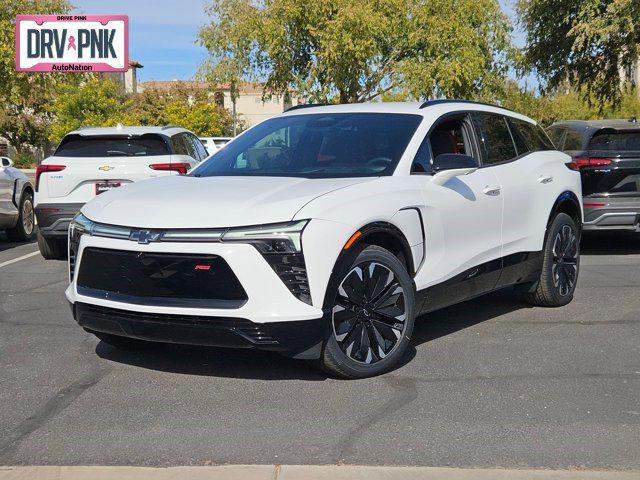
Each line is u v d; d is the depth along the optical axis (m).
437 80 26.33
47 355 5.68
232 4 26.28
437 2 25.95
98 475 3.60
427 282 5.47
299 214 4.66
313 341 4.71
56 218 10.22
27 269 9.82
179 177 5.88
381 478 3.54
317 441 4.04
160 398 4.74
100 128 10.87
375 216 4.99
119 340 5.66
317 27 25.77
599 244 11.93
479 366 5.33
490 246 6.18
